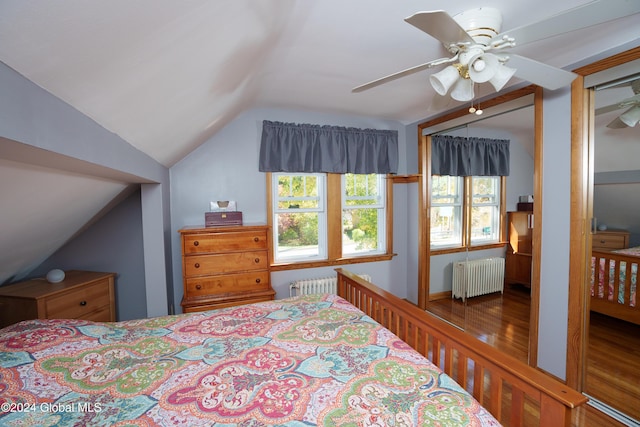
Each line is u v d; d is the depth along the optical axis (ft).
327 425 3.10
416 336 5.14
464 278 10.36
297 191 10.68
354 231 11.58
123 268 8.48
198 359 4.32
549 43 5.58
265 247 8.70
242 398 3.51
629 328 6.23
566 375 6.40
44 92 2.50
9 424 2.95
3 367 3.53
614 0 2.97
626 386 6.18
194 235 8.09
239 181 9.68
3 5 1.53
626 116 5.73
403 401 3.43
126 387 3.65
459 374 4.25
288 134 9.89
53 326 4.62
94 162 3.57
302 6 4.22
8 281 7.24
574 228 6.21
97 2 1.92
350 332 5.15
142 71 3.22
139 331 5.17
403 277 12.15
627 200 5.90
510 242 8.89
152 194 7.80
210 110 6.41
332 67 6.51
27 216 4.53
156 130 5.34
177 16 2.69
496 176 9.16
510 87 7.68
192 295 8.13
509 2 4.32
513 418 3.44
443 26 3.49
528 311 8.73
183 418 3.20
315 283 10.27
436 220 11.17
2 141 2.16
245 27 3.83
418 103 9.27
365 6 4.32
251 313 6.03
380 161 11.23
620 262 6.15
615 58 5.51
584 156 6.09
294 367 4.13
